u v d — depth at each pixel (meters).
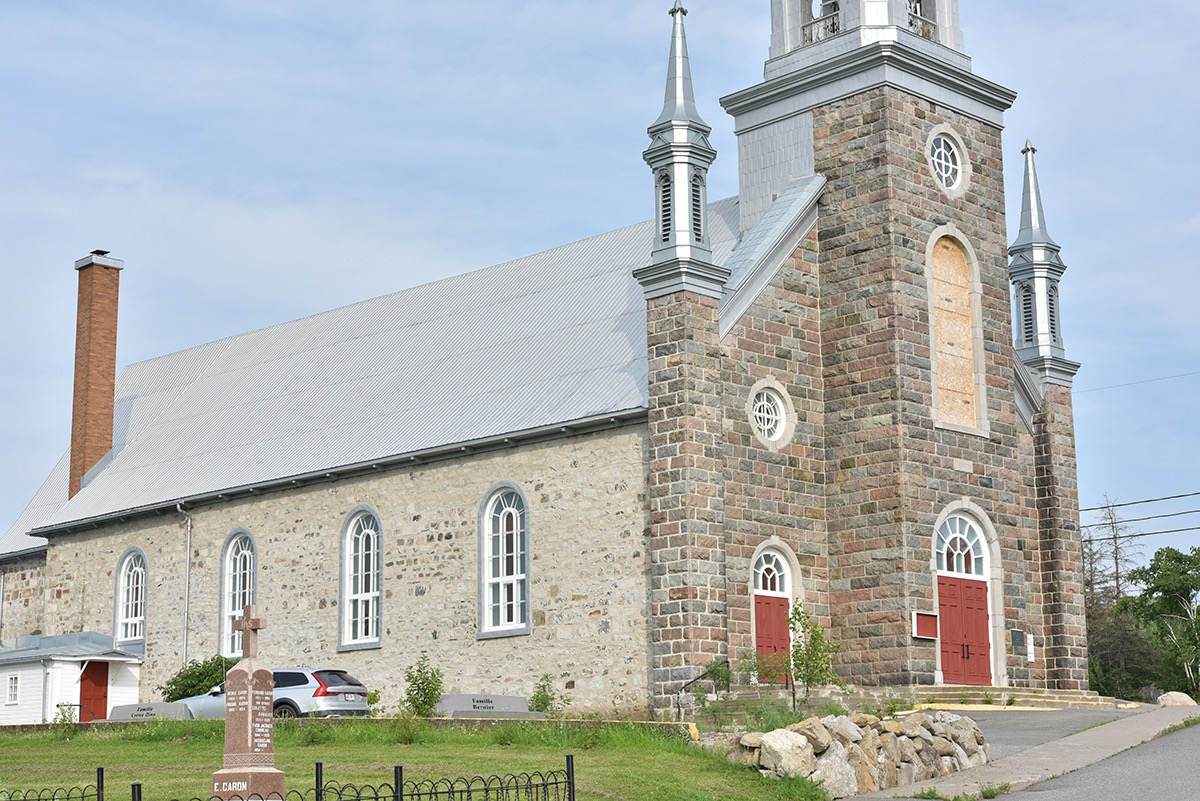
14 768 25.30
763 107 37.91
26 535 51.41
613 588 32.47
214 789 18.73
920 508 33.84
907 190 35.25
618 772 21.62
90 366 51.50
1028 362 39.62
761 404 34.03
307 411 44.31
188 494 43.97
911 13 37.56
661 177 32.44
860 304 34.94
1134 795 20.78
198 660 42.72
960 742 24.19
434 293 46.94
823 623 34.12
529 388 36.94
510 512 35.50
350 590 39.09
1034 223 40.75
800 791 21.30
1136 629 75.50
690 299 31.62
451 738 26.53
